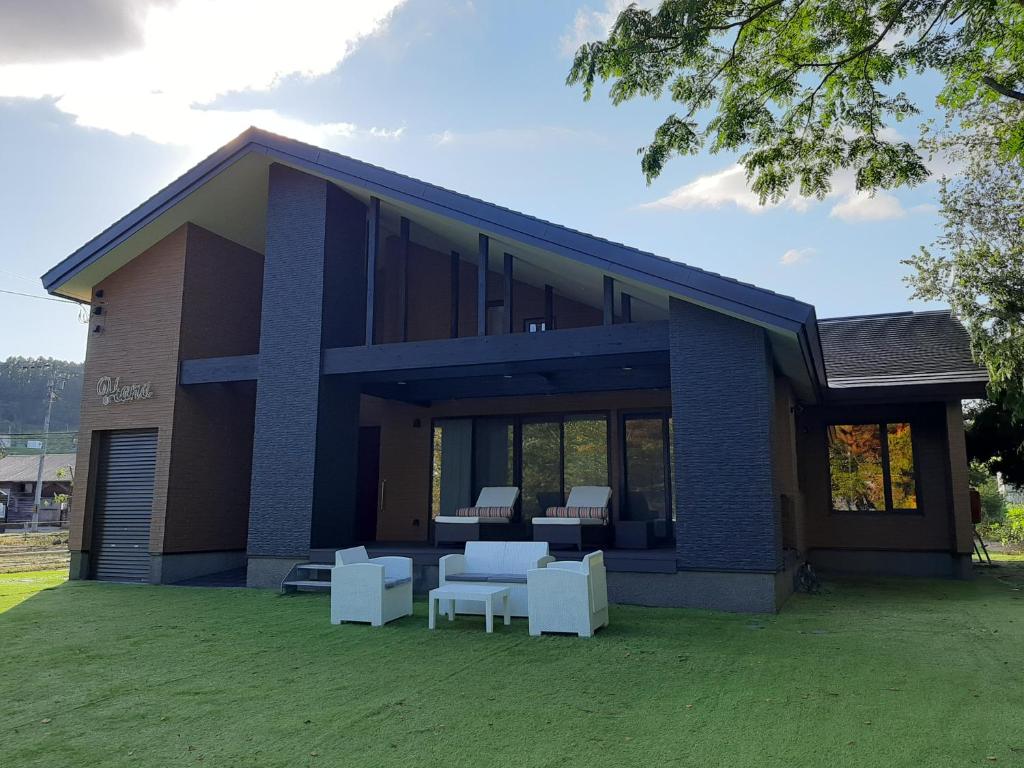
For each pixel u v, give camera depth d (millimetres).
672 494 12273
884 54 7574
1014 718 4289
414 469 14148
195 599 9688
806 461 13859
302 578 10492
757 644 6410
